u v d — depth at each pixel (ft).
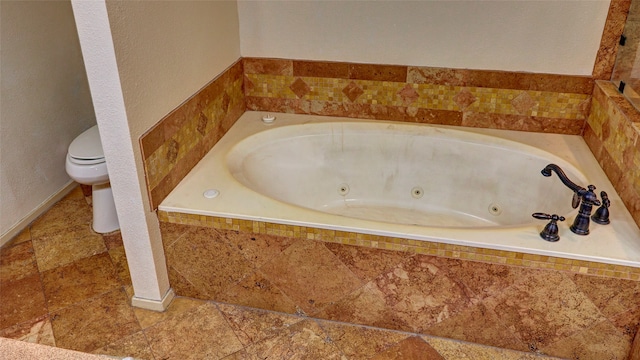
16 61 8.50
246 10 8.69
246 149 8.30
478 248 5.91
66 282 7.73
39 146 9.23
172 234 6.89
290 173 8.81
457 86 8.43
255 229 6.52
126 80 5.74
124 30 5.62
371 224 6.23
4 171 8.48
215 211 6.54
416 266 6.26
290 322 6.98
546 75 8.04
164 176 6.75
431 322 6.63
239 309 7.22
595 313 5.98
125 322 6.99
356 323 6.93
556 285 5.93
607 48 7.64
